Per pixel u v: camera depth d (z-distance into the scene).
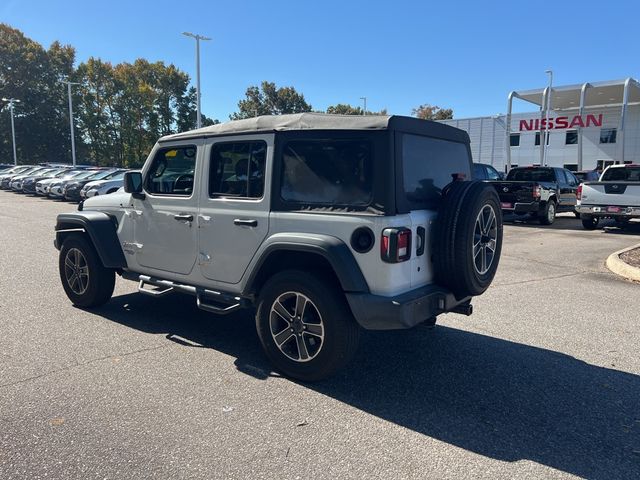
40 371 4.08
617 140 40.47
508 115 31.17
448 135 4.32
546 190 15.05
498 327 5.43
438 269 3.88
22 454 2.91
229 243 4.30
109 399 3.60
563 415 3.49
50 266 8.40
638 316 5.86
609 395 3.81
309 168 3.82
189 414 3.41
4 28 58.97
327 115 3.83
